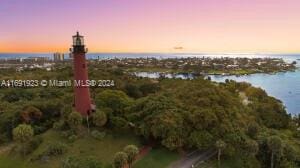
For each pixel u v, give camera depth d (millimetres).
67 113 59594
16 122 63500
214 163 49438
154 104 56531
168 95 67312
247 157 52062
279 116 88312
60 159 46406
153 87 99125
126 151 43062
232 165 49875
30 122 63562
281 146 53562
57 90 95750
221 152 51219
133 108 59281
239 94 114562
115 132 56781
